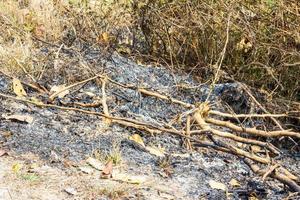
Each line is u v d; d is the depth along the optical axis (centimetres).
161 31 595
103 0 595
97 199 370
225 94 528
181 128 473
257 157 432
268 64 548
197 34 579
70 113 466
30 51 535
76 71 521
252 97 497
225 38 568
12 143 414
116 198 373
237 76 557
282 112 519
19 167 388
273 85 556
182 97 529
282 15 552
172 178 406
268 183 422
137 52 595
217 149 437
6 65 510
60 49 529
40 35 575
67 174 390
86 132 443
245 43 567
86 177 389
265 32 560
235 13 561
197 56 577
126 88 514
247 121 509
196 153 445
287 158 474
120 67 553
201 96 532
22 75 507
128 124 458
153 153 432
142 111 492
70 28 591
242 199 399
